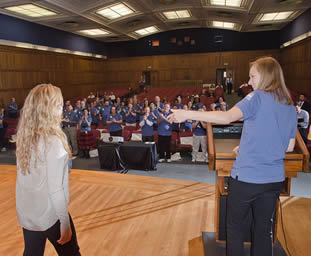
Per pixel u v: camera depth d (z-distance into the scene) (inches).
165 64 874.1
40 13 518.0
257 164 48.6
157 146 283.1
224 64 822.5
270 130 48.0
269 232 52.7
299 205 117.3
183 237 93.4
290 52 674.8
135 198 127.3
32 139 47.4
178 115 47.8
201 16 662.5
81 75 776.9
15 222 107.6
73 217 110.0
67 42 690.2
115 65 918.4
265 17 620.4
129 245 89.7
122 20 628.4
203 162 255.1
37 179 47.8
